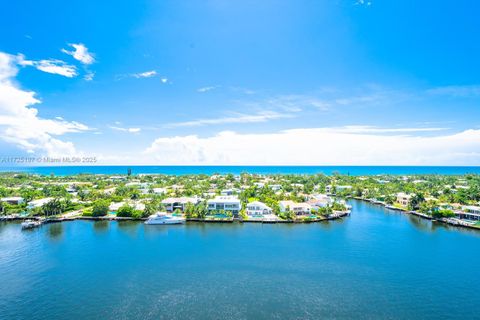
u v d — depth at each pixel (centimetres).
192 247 9575
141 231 11700
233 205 14725
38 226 12550
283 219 13562
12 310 5778
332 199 19438
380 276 7375
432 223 13362
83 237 10831
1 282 6969
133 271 7612
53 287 6725
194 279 7150
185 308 5862
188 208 13975
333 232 11569
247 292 6519
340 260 8444
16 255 8806
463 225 12619
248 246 9681
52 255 8819
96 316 5581
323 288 6712
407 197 18000
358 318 5553
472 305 6025
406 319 5544
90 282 6975
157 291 6556
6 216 13825
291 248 9488
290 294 6438
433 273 7562
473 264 8175
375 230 11956
